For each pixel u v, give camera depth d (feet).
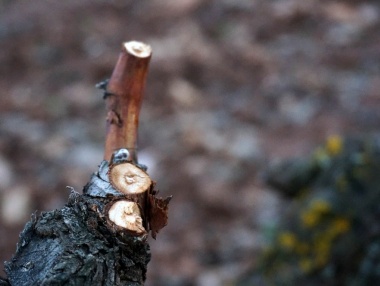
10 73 24.61
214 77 23.68
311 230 12.15
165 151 20.48
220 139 20.83
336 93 22.61
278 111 22.11
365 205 11.73
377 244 11.42
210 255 17.25
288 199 13.44
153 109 22.41
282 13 26.30
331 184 12.16
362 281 11.39
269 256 12.76
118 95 6.26
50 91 23.56
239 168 19.70
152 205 5.49
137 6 27.61
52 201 19.02
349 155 12.17
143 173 5.57
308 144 20.45
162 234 17.89
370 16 26.35
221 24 26.16
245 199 18.66
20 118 22.31
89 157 20.49
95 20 26.96
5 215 18.39
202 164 19.88
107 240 5.14
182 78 23.59
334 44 25.03
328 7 26.73
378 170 11.87
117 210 5.28
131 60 6.24
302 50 24.85
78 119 22.29
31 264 5.09
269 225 12.96
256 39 25.53
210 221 18.24
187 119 21.85
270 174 12.97
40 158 20.48
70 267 4.96
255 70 24.02
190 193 19.01
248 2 27.02
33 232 5.23
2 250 17.37
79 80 24.02
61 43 25.76
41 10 27.68
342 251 11.69
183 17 26.66
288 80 23.35
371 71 23.58
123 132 6.26
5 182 19.43
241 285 13.15
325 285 11.82
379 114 21.42
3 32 26.45
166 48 24.80
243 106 22.39
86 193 5.45
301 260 12.18
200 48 24.68
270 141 20.77
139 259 5.20
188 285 16.51
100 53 25.21
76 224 5.19
